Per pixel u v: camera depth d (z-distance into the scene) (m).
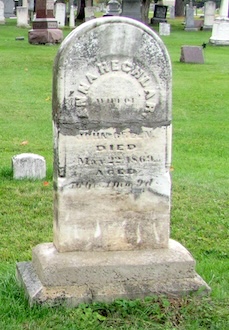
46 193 5.45
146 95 3.59
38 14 16.66
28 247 4.48
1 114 8.80
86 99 3.53
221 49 17.69
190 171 6.33
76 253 3.64
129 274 3.60
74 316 3.42
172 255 3.67
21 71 12.26
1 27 22.56
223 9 18.91
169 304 3.51
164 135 3.65
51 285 3.54
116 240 3.69
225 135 8.07
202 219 5.04
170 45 18.30
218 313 3.48
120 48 3.52
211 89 11.16
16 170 5.73
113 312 3.46
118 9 18.23
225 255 4.47
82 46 3.48
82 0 27.30
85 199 3.62
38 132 7.81
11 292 3.64
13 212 5.06
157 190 3.69
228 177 6.16
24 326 3.36
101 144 3.59
